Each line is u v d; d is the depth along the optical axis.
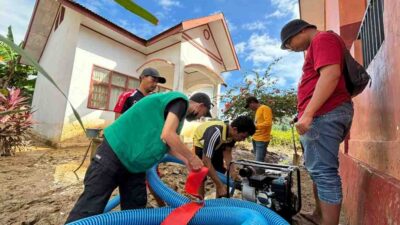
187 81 11.56
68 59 7.96
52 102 8.62
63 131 7.53
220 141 2.36
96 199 1.43
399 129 1.34
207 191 3.38
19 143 5.82
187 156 1.39
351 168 2.36
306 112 1.40
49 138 8.29
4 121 5.24
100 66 8.30
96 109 8.16
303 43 1.70
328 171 1.50
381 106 1.75
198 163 1.41
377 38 1.93
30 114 5.74
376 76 1.92
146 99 1.56
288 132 10.45
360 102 2.51
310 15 6.61
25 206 2.62
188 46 9.13
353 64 1.52
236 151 7.76
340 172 3.24
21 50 0.48
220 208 1.41
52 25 10.21
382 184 1.38
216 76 9.92
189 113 1.87
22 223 2.21
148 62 8.59
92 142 4.30
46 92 9.52
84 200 1.43
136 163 1.50
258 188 1.90
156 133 1.49
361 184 1.86
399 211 1.12
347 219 2.29
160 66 8.84
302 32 1.68
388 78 1.58
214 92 10.25
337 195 1.48
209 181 3.83
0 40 0.46
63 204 2.71
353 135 2.93
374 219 1.47
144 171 1.62
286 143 10.32
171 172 4.31
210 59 10.63
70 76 7.63
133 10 0.61
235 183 2.24
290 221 1.81
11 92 5.47
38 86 11.12
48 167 4.62
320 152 1.52
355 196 2.02
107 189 1.47
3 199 2.79
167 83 10.39
